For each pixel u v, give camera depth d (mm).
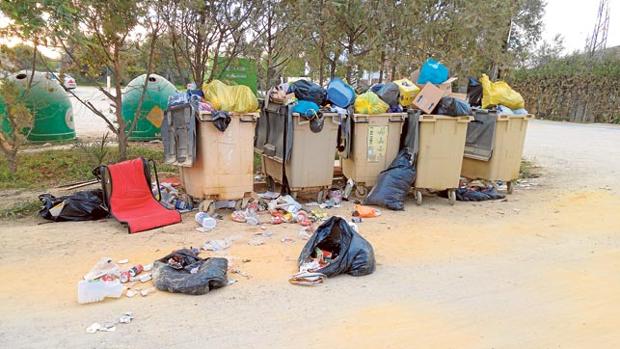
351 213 5660
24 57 7270
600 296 3520
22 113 7039
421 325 3041
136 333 2846
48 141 9422
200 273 3482
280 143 6016
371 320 3088
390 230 5059
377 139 6055
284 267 3941
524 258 4305
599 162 9633
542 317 3186
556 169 8867
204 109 5062
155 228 4871
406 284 3672
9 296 3297
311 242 4008
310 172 5906
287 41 8203
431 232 5020
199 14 7270
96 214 5176
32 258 3986
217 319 3045
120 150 7699
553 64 21234
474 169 6875
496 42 9266
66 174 7117
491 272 3953
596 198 6617
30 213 5332
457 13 8578
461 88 9242
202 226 4961
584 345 2848
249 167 5477
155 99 9820
